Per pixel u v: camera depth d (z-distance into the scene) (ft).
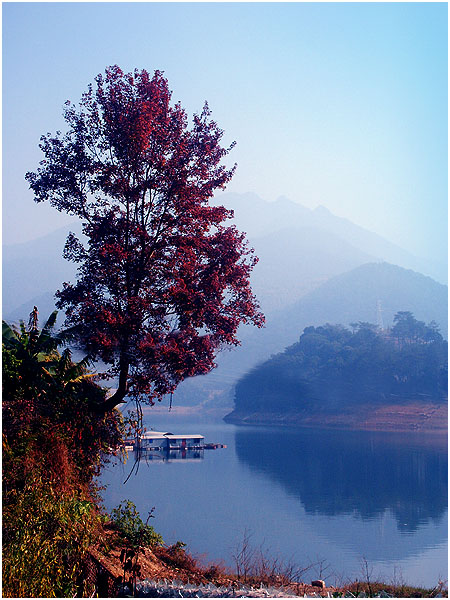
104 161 50.62
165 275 49.34
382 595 35.50
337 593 34.24
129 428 48.49
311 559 122.72
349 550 151.23
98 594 28.53
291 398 545.03
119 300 48.73
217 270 49.96
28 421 35.22
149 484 231.91
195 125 52.54
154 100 50.49
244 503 208.23
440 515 214.69
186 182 50.78
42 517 26.89
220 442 399.85
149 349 47.11
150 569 34.76
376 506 228.22
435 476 290.56
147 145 48.14
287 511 203.62
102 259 47.37
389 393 504.02
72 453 39.27
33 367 44.73
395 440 409.28
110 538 35.35
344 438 422.82
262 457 336.08
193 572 37.65
